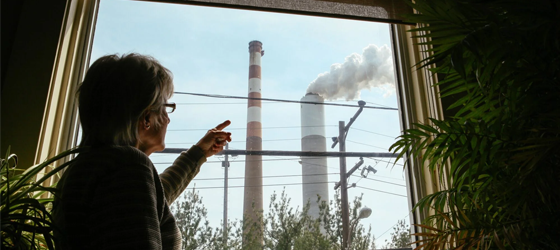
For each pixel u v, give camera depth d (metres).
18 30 1.43
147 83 0.87
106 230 0.68
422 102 1.77
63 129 1.47
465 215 1.00
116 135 0.82
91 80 0.86
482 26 1.00
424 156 1.12
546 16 0.93
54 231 0.81
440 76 1.69
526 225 0.92
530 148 0.90
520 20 0.99
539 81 0.94
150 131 0.98
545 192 0.89
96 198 0.72
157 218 0.74
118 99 0.83
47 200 0.95
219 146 1.33
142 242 0.68
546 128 0.89
